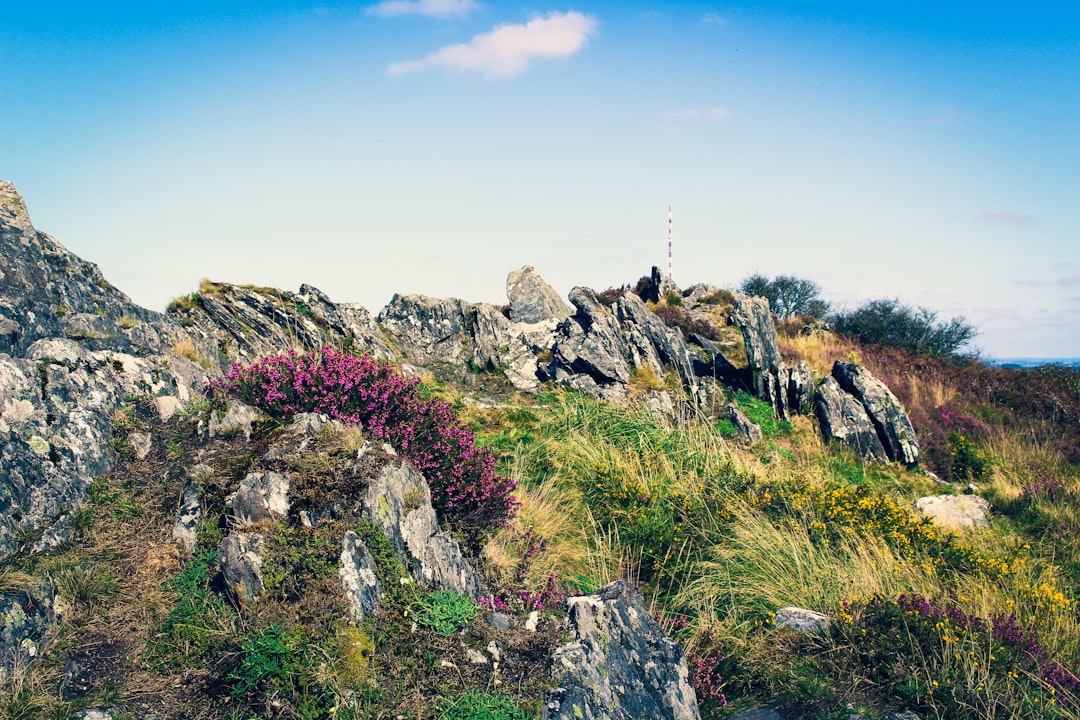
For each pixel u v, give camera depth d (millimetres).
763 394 18609
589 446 13062
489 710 5559
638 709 6211
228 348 14711
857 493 12141
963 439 17859
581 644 6465
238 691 5383
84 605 5910
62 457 6938
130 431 7789
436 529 7363
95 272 11367
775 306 35469
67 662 5430
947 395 21312
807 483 12141
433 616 6312
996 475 16609
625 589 7234
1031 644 7336
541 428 14055
